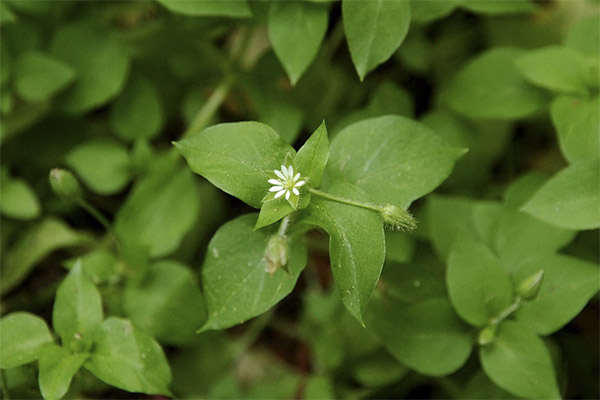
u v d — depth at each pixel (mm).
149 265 348
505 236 340
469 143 369
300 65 336
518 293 324
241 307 314
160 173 357
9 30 369
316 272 379
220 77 380
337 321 359
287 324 377
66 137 382
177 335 347
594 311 368
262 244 316
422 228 359
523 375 326
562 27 380
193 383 362
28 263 369
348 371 357
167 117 389
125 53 372
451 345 332
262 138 312
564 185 326
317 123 378
